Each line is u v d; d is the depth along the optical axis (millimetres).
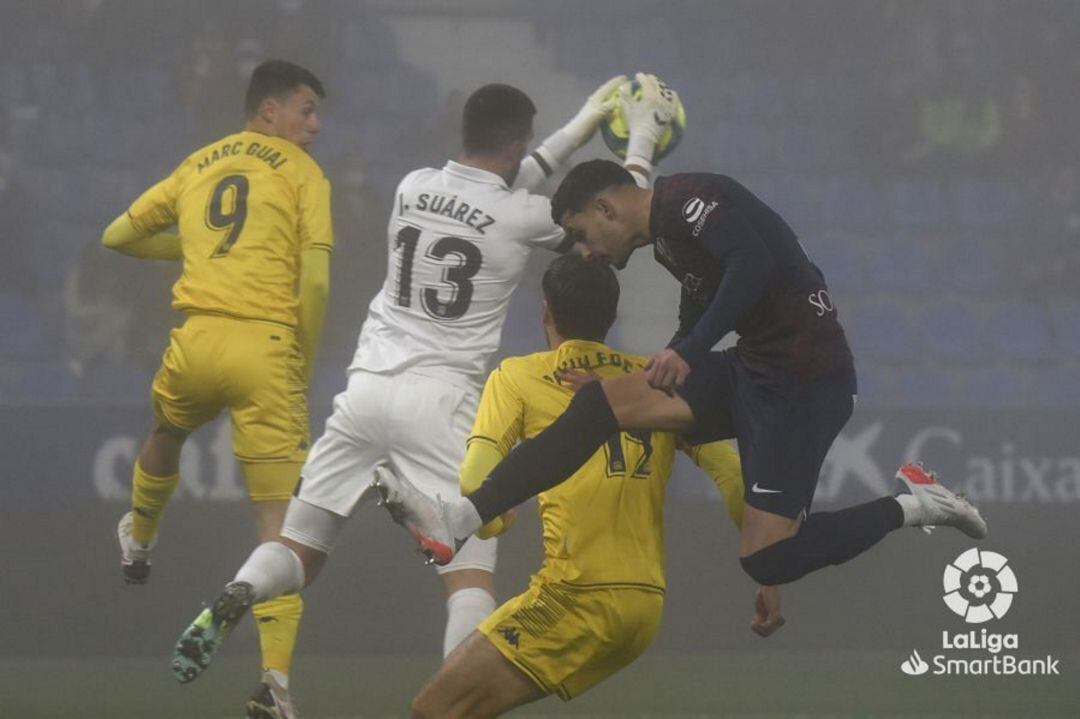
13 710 25359
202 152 21109
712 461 16984
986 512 35375
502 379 16203
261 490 20078
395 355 19297
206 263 20234
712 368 16047
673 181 15883
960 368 48438
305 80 20969
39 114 50969
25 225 47000
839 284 50469
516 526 33250
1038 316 49688
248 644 33500
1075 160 52844
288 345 20266
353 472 19188
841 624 34719
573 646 15398
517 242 19734
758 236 15398
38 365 44312
